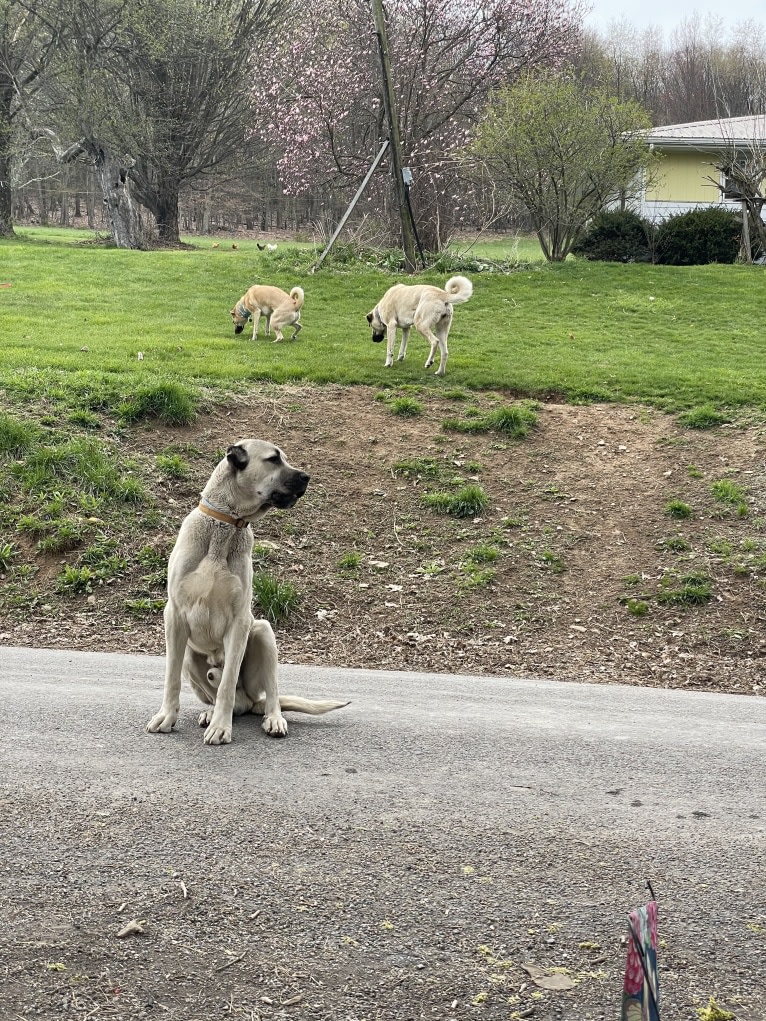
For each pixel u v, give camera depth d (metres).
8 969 3.09
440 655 8.35
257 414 12.08
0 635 8.20
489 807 4.52
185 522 5.07
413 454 11.56
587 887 3.80
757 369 14.78
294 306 15.47
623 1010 1.82
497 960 3.29
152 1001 3.00
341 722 5.75
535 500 10.84
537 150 23.16
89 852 3.84
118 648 8.05
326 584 9.34
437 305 13.62
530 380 13.58
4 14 34.06
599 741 5.70
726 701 7.23
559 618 9.05
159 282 20.38
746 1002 3.11
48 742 5.04
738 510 10.51
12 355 13.27
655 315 18.75
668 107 73.69
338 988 3.11
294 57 31.20
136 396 11.62
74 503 9.94
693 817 4.56
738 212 26.78
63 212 59.16
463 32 28.27
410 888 3.71
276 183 46.88
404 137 26.14
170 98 36.66
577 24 30.86
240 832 4.07
